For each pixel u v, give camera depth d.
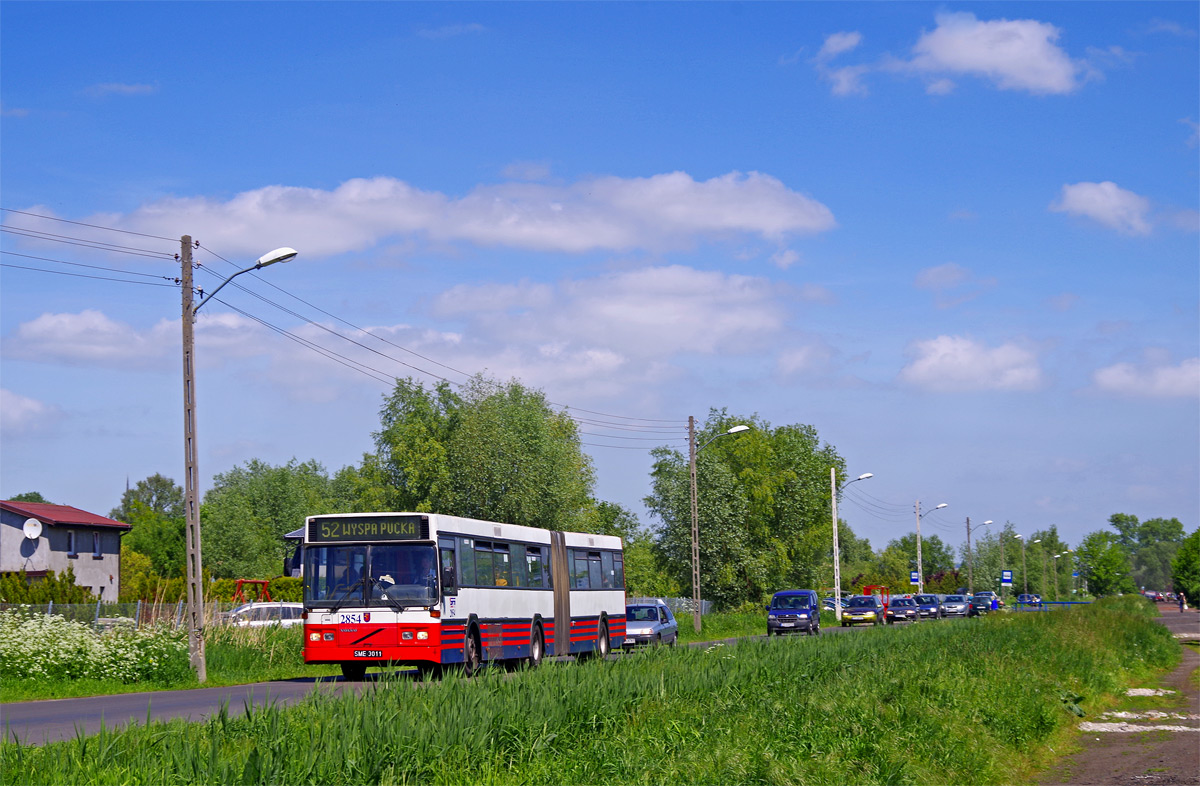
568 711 11.52
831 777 10.52
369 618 21.50
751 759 10.43
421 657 21.31
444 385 68.75
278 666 26.66
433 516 21.89
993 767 12.28
